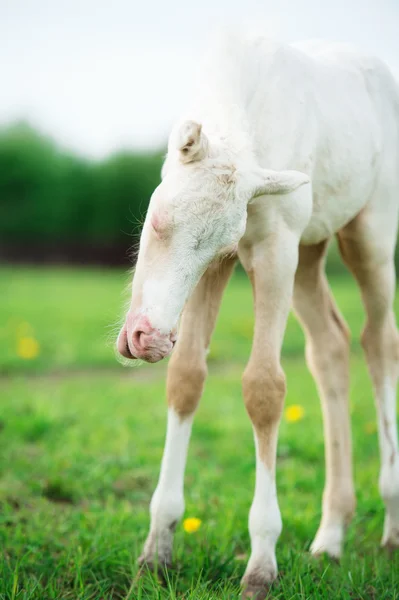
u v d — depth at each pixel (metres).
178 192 2.50
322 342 3.66
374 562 3.24
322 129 3.16
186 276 2.53
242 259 3.08
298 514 3.78
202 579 2.99
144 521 3.67
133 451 4.87
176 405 3.10
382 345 3.68
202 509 3.81
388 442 3.62
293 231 3.01
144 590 2.89
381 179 3.59
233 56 2.92
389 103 3.69
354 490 3.87
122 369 8.19
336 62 3.51
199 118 2.79
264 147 2.93
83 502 4.00
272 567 2.89
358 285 3.75
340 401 3.63
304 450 4.94
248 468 4.58
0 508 3.79
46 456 4.65
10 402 6.01
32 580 2.92
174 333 2.54
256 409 2.95
